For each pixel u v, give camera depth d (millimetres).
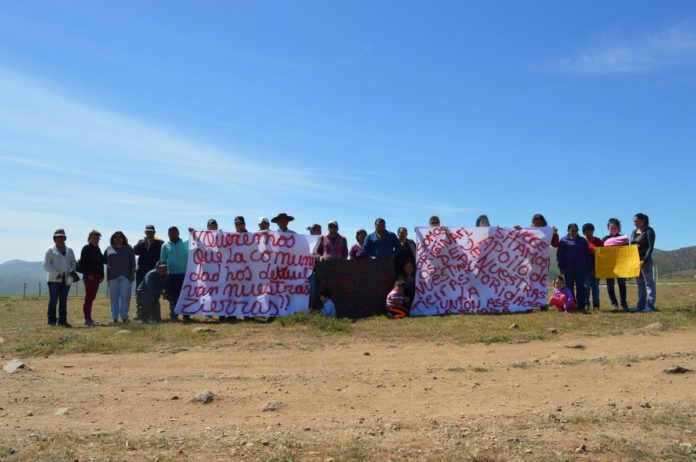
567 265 15516
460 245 16219
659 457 5586
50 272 14594
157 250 16641
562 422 6523
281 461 5480
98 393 8047
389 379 8688
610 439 5949
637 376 8570
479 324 13281
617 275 15234
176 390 8180
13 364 9578
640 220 15305
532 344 11234
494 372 9023
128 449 5805
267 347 11258
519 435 6109
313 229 17031
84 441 6027
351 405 7398
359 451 5680
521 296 15906
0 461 5457
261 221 16797
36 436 6176
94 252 15047
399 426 6488
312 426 6559
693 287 28062
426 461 5461
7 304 25375
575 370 9008
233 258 15891
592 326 12812
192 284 15883
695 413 6797
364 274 15570
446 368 9359
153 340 12008
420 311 15703
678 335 11703
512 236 16234
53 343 11500
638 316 13828
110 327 13930
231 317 15602
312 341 11844
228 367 9633
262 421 6797
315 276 15703
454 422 6602
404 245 16594
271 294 15516
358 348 11156
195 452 5719
